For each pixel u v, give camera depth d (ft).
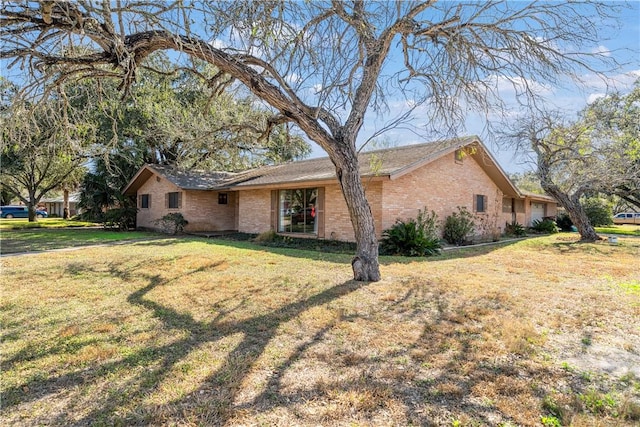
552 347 12.51
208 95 29.76
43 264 28.02
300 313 15.80
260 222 56.44
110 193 68.69
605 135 48.37
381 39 21.49
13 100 16.74
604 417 8.49
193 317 15.31
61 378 10.03
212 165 60.03
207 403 8.82
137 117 52.60
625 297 18.90
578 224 53.62
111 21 14.53
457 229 47.11
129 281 22.17
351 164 22.30
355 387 9.63
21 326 14.11
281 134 31.30
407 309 16.52
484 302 17.74
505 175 57.06
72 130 22.82
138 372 10.39
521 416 8.47
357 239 22.85
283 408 8.66
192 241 46.65
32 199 82.74
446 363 11.13
